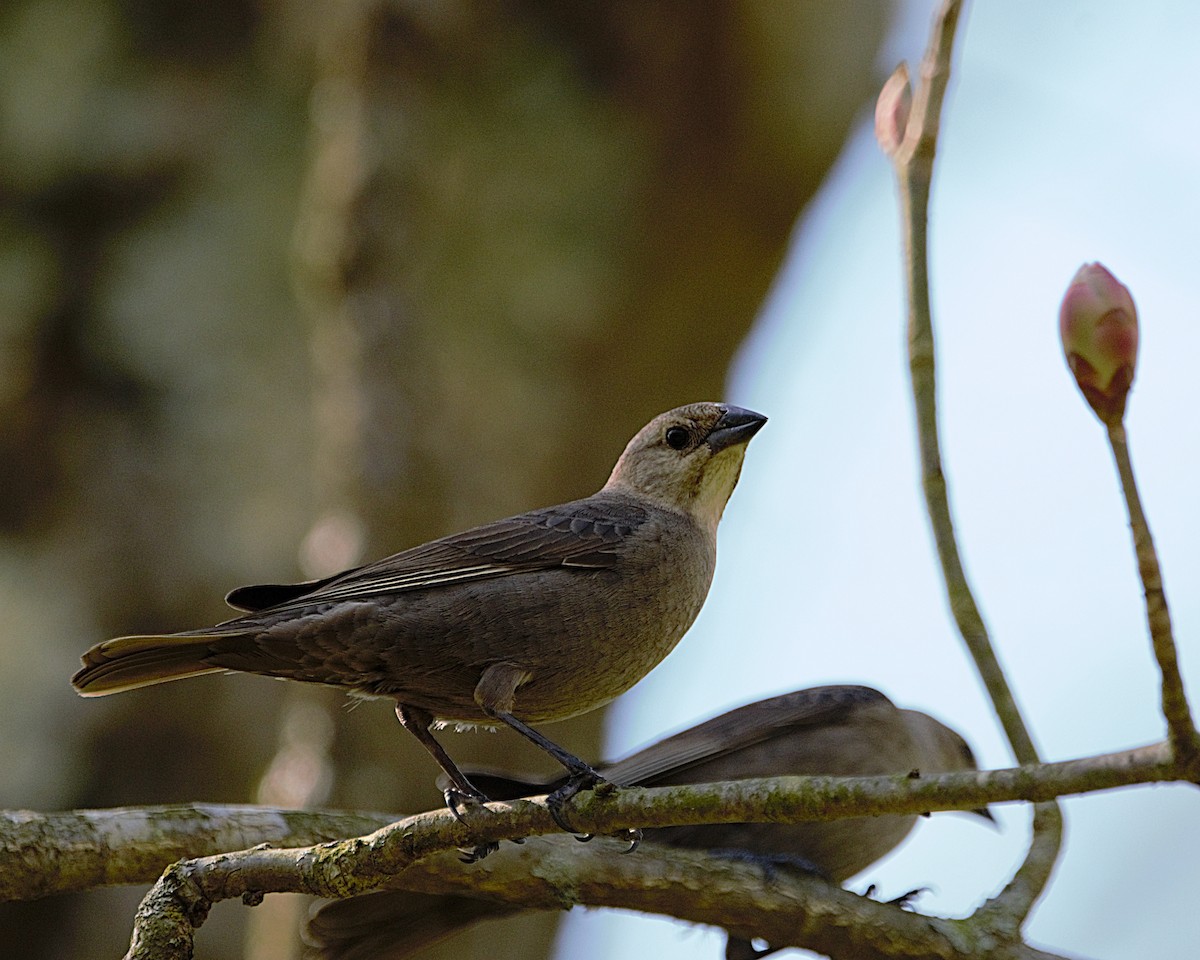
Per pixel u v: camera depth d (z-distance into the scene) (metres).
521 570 8.33
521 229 14.19
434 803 11.04
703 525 9.24
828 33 15.96
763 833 9.36
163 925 6.67
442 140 13.30
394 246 12.58
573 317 14.33
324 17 14.27
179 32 14.62
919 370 7.48
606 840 8.06
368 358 12.17
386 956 8.62
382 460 11.91
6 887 7.11
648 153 15.41
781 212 16.42
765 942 8.11
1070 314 4.94
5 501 13.20
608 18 15.31
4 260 13.65
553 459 13.95
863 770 9.98
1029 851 7.92
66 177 13.98
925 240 7.41
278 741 13.07
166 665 7.96
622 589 8.44
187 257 13.87
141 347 13.61
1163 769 5.02
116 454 13.38
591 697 8.55
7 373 13.30
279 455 13.45
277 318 13.79
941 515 7.47
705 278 16.34
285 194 14.15
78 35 14.33
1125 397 4.93
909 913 7.86
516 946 12.70
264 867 6.68
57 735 12.58
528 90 14.75
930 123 7.34
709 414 9.49
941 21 7.29
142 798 12.69
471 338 13.31
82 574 12.98
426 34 13.35
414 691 8.27
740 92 15.75
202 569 13.12
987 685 7.40
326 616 7.95
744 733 9.97
